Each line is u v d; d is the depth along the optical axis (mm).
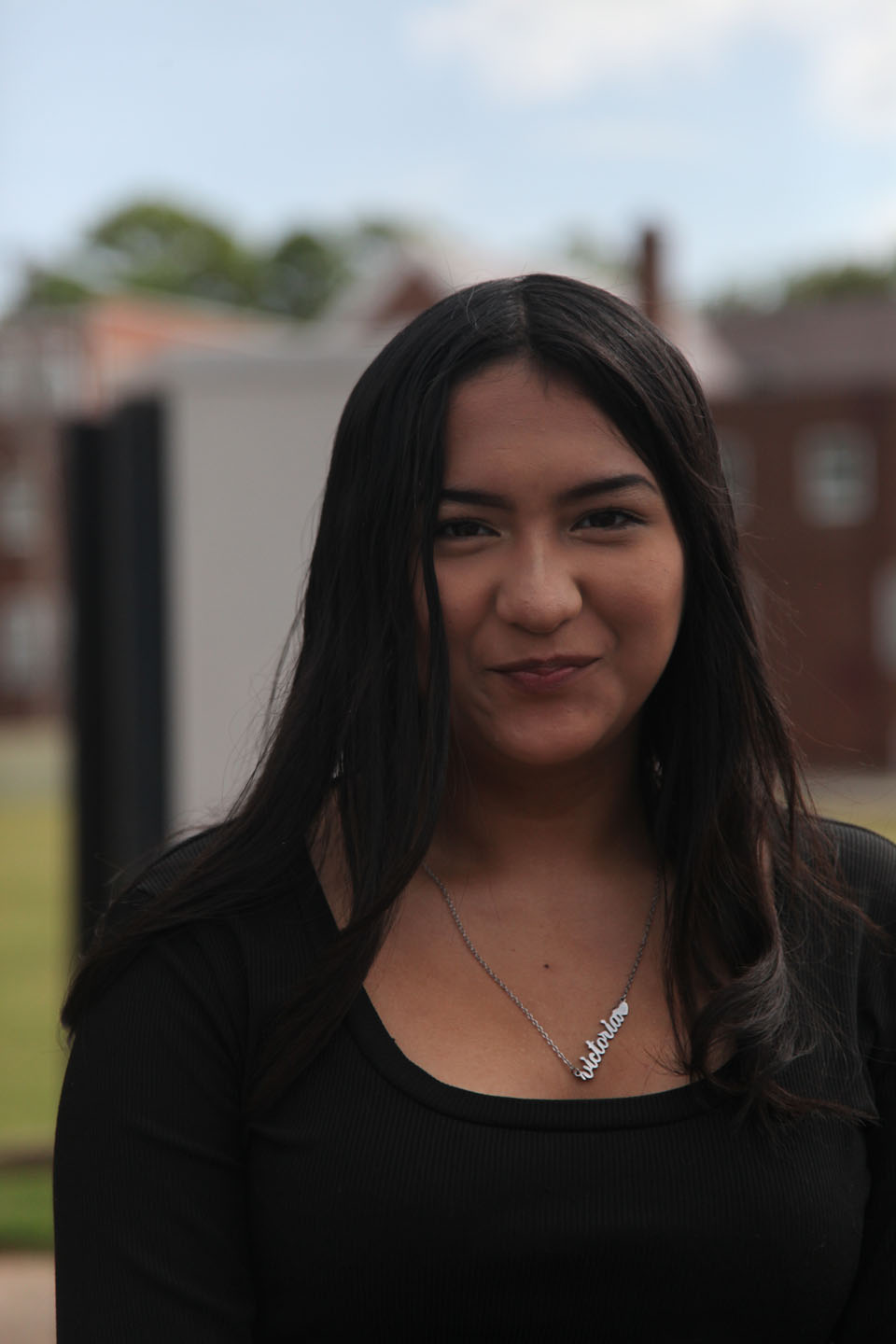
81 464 4723
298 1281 1278
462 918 1392
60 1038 1472
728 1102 1303
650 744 1497
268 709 1496
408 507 1306
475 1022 1338
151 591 4684
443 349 1319
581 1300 1263
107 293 56062
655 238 21859
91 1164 1307
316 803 1381
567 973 1374
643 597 1317
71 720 4695
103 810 4633
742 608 1411
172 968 1331
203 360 4742
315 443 4684
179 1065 1312
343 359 4707
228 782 4605
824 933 1419
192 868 1373
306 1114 1289
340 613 1371
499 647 1307
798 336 35562
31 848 13328
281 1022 1308
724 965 1398
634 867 1455
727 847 1405
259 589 4660
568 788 1408
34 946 8539
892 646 18422
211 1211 1305
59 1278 1323
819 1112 1330
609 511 1312
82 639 4680
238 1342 1295
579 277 1546
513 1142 1265
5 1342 3314
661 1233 1261
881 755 18156
